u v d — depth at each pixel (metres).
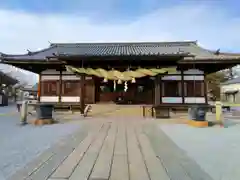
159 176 3.19
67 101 14.18
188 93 13.59
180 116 11.55
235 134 6.52
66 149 4.64
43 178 3.08
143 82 16.12
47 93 14.31
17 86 36.47
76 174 3.23
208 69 13.98
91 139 5.64
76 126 7.77
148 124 8.42
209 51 15.02
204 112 8.20
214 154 4.39
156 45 18.34
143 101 15.97
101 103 15.42
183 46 17.72
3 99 21.95
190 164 3.75
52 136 6.00
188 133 6.64
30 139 5.61
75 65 11.45
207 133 6.68
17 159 3.94
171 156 4.21
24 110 8.38
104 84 16.19
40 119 8.34
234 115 12.59
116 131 6.84
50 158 4.00
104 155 4.22
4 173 3.27
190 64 12.84
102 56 10.46
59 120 9.42
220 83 36.03
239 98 32.66
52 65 13.55
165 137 6.02
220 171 3.43
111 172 3.33
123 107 13.27
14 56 13.63
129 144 5.14
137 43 18.77
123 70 11.57
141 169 3.47
